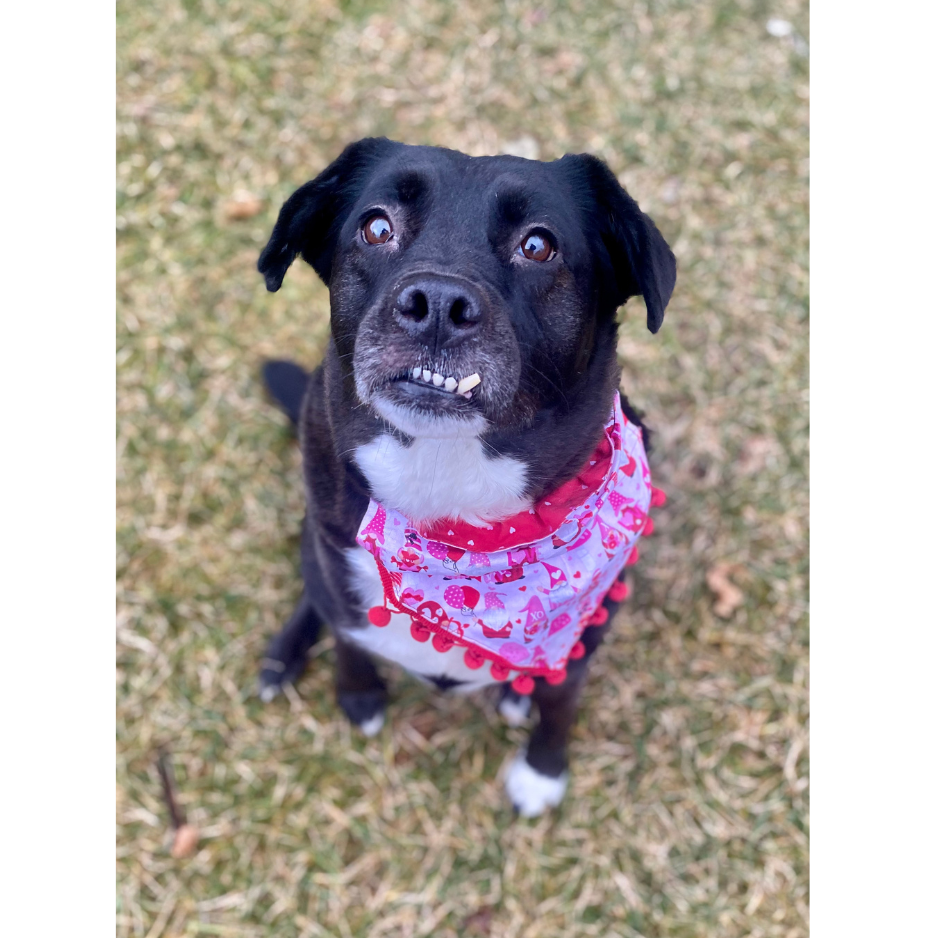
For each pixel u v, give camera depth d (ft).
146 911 2.29
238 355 2.81
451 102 3.13
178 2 3.18
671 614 2.59
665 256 1.68
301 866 2.34
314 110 3.10
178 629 2.55
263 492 2.69
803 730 2.47
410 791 2.42
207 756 2.43
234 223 2.95
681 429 2.76
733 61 3.19
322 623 2.51
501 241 1.60
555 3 3.23
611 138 3.09
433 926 2.30
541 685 2.05
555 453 1.72
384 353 1.53
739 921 2.32
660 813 2.41
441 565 1.74
